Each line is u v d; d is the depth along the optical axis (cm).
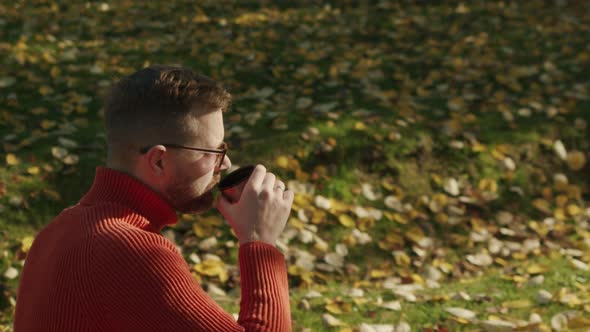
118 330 135
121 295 134
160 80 152
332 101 601
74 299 137
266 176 163
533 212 514
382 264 453
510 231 489
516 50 721
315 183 503
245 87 624
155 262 137
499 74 664
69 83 603
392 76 654
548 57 708
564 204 521
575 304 360
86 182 484
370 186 511
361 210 488
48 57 650
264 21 781
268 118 559
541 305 368
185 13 801
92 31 739
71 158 495
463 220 497
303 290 407
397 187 512
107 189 155
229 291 408
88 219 147
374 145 535
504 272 436
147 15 791
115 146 156
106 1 828
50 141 513
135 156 154
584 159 562
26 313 151
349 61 682
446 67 676
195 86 153
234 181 169
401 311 362
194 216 466
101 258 137
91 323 136
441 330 334
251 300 145
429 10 830
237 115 562
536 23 796
